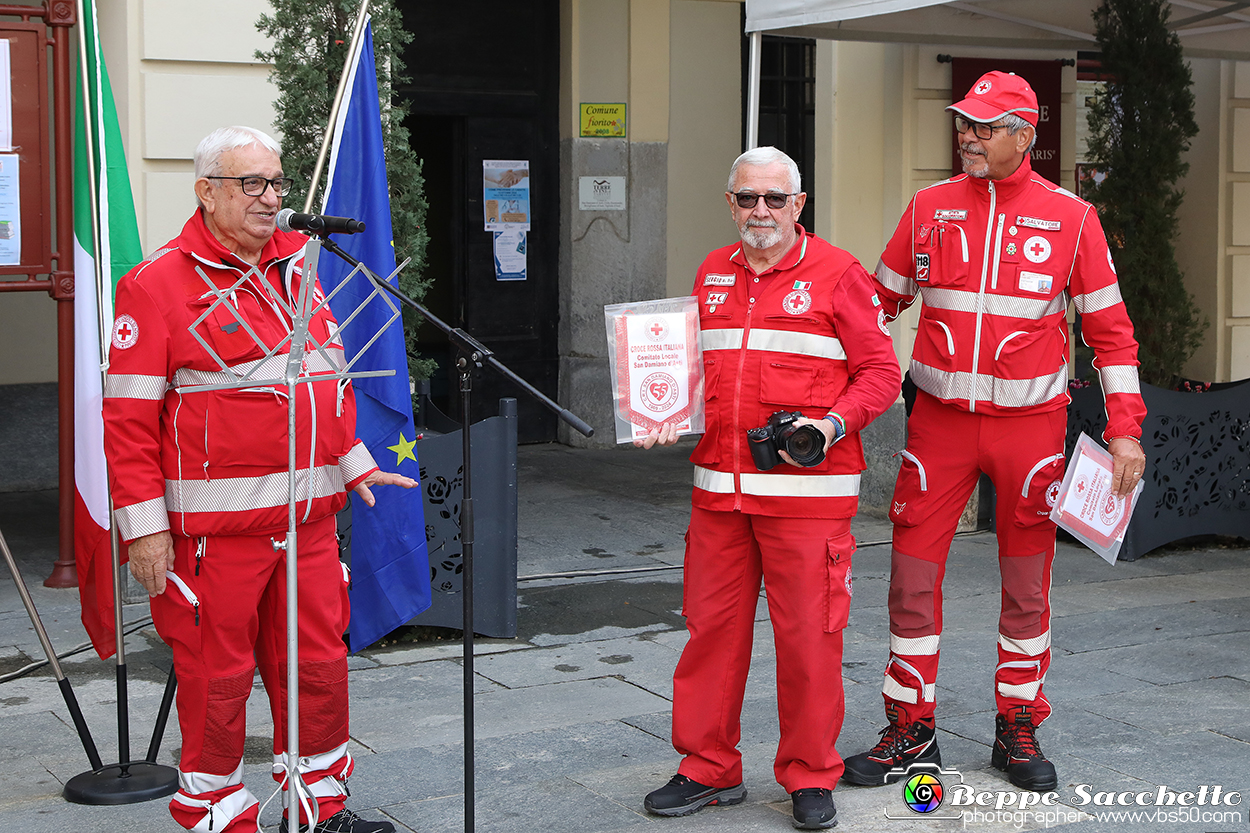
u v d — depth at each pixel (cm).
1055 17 750
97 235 413
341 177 502
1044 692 486
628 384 362
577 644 554
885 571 675
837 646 362
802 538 358
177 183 621
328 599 338
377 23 545
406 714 464
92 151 420
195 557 319
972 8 728
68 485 624
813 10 602
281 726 342
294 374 302
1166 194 742
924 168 785
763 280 363
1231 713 461
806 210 1076
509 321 1005
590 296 1009
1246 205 841
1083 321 394
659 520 786
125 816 370
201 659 322
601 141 999
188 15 612
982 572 673
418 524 522
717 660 374
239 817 327
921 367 398
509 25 979
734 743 379
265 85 633
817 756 361
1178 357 749
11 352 833
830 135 787
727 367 363
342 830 341
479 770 408
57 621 578
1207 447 720
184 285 317
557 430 1033
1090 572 682
